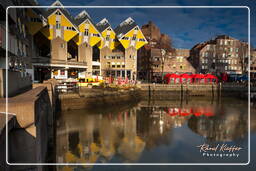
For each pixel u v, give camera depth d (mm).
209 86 42344
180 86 40906
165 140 13930
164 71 55250
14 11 19406
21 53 23984
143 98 38406
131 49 49188
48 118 14250
